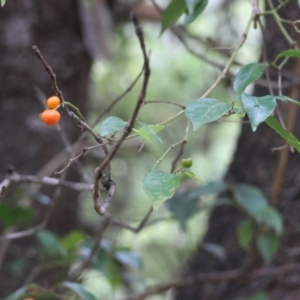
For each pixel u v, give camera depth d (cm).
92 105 292
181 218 160
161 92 317
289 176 176
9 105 198
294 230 174
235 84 140
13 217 160
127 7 244
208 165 325
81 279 162
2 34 198
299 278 174
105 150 131
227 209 191
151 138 132
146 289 171
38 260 191
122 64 310
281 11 162
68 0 204
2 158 197
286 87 157
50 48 202
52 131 200
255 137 184
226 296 183
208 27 289
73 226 210
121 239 239
